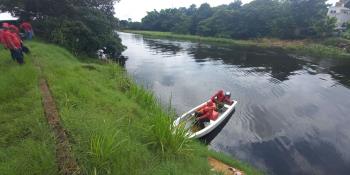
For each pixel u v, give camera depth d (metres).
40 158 4.16
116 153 4.52
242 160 9.92
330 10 75.62
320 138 12.04
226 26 67.81
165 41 60.56
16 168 3.91
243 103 16.23
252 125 13.09
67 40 22.11
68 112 6.04
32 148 4.39
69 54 18.86
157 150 5.59
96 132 4.82
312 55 41.81
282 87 20.50
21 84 7.74
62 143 4.55
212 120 11.93
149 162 4.99
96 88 9.28
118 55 33.41
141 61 31.38
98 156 4.32
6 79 7.87
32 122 5.42
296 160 10.18
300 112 15.17
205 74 24.62
